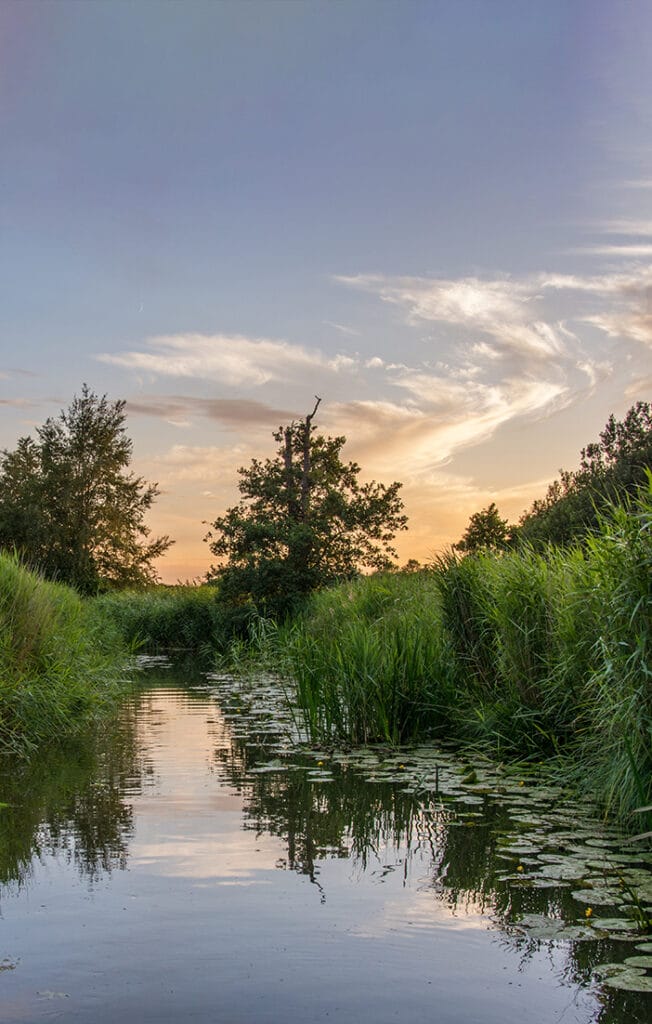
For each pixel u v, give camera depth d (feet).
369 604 48.93
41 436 144.66
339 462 87.81
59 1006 10.21
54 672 34.88
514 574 27.48
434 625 33.60
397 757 27.14
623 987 10.68
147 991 10.59
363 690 30.07
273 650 61.52
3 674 32.01
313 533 80.02
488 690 28.78
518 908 13.50
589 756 21.72
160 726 34.27
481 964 11.42
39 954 11.78
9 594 36.06
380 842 17.37
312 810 20.17
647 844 16.96
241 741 30.53
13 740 29.37
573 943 12.12
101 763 26.48
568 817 19.33
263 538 81.00
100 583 135.64
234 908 13.56
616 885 14.53
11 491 140.87
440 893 14.21
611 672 18.76
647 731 17.75
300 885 14.69
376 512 84.02
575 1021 9.85
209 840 17.60
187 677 56.54
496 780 23.40
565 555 28.07
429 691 30.35
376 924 12.85
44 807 20.65
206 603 87.71
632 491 61.11
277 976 11.05
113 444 145.59
